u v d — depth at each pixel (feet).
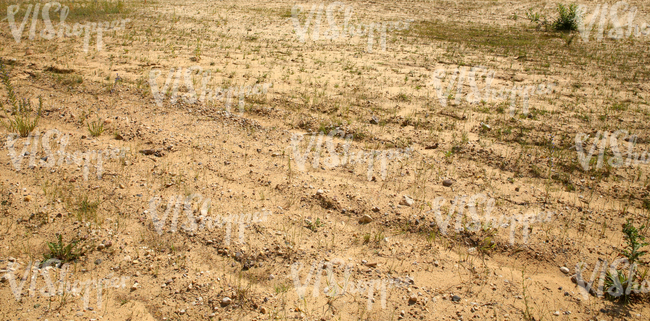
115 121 24.47
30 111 25.20
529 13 55.88
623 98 30.12
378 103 28.22
